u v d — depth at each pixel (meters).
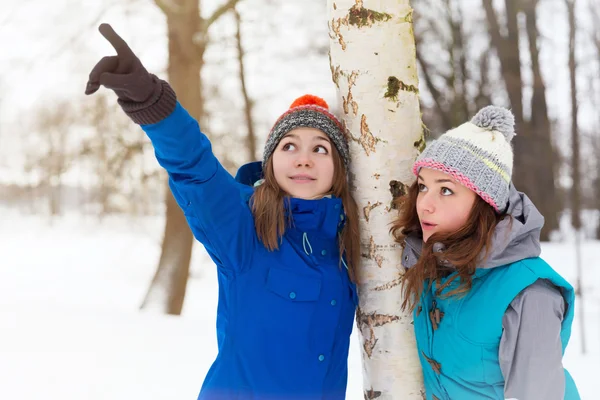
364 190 1.92
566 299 1.60
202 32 7.61
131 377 3.89
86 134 8.66
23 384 3.70
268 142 1.92
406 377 1.92
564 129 17.36
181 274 7.61
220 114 10.02
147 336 5.08
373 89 1.89
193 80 7.64
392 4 1.89
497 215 1.70
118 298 9.64
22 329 5.18
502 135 1.71
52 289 10.52
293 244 1.81
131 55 1.41
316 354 1.78
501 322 1.60
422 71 16.38
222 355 1.78
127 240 21.19
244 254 1.75
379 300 1.92
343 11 1.90
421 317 1.83
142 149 8.20
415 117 1.95
